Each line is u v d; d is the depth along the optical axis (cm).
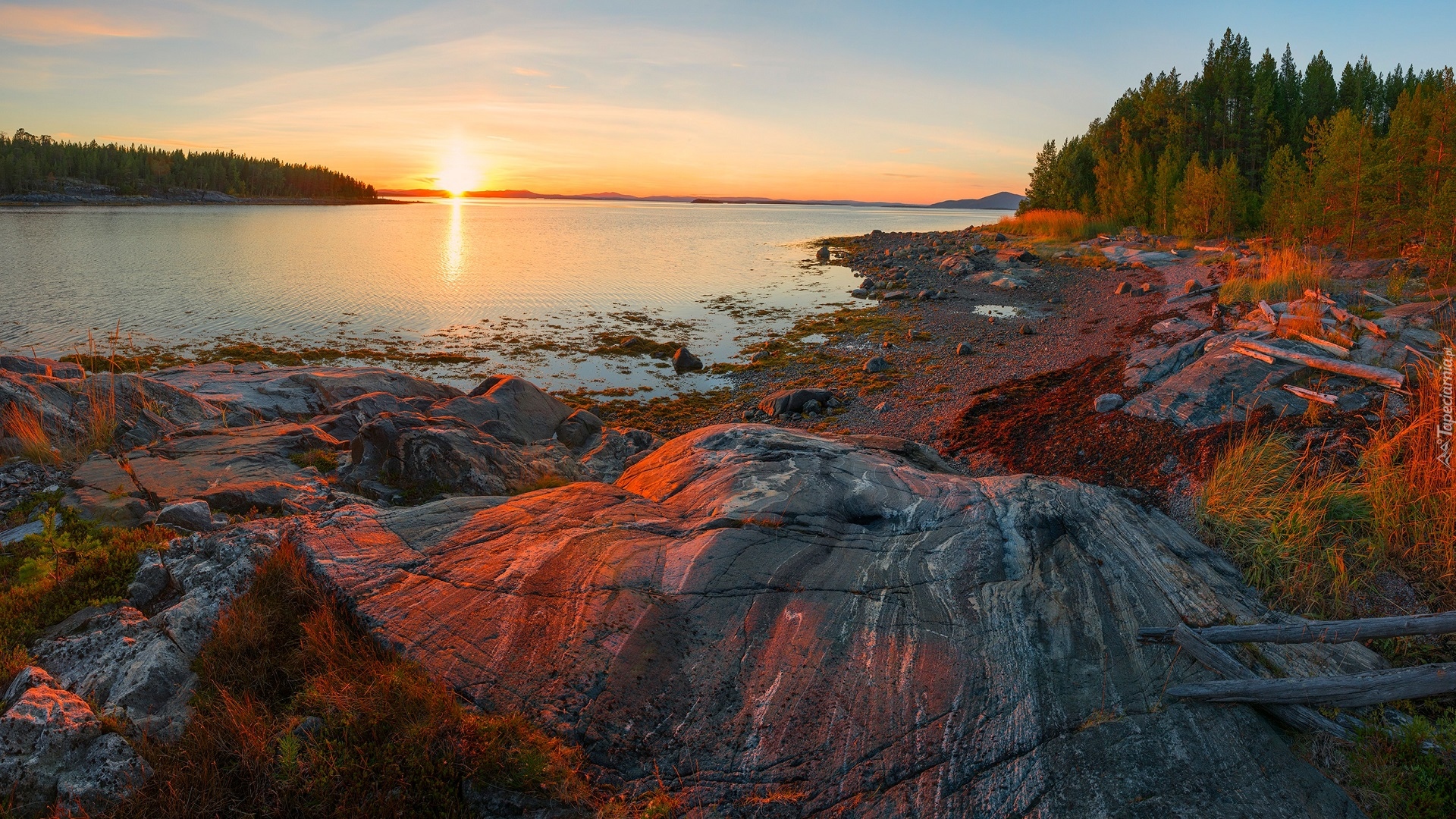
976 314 2819
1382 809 480
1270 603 751
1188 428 1119
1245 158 4809
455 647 549
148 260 4878
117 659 527
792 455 938
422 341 2619
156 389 1174
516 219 14750
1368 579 757
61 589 621
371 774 447
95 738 456
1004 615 617
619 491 856
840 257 5681
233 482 887
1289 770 485
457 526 734
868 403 1758
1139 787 459
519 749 463
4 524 773
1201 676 556
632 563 661
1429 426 878
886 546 728
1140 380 1409
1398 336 1273
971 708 513
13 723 436
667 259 5800
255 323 2858
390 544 689
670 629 578
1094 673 554
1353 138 2880
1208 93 5138
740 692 525
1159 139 5234
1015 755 478
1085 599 643
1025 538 745
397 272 4628
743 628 587
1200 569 773
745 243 7619
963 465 1252
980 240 5750
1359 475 890
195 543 677
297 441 1075
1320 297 1555
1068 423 1281
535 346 2564
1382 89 5512
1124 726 503
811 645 572
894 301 3284
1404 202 2686
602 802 447
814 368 2158
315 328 2809
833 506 798
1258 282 2194
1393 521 796
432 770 453
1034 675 546
